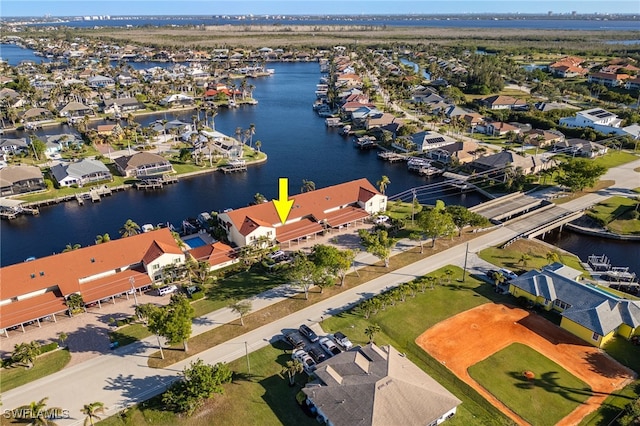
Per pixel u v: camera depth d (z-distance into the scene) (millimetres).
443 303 81875
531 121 199250
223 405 60312
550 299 78562
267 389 62906
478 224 104375
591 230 111875
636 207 118688
